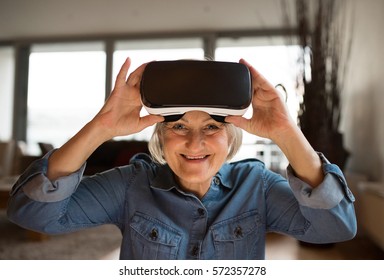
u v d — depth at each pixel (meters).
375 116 2.73
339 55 2.62
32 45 5.70
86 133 0.59
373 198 2.10
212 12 4.63
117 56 5.64
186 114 0.61
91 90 5.75
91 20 4.98
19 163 3.74
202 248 0.68
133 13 4.74
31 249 2.29
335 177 0.60
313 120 2.35
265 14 4.61
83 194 0.68
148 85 0.58
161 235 0.68
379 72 2.64
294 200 0.69
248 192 0.72
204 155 0.63
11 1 4.53
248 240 0.70
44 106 5.88
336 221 0.60
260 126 0.60
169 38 5.26
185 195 0.69
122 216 0.73
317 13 2.48
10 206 0.61
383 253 2.21
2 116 6.05
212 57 0.77
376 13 2.70
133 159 0.80
